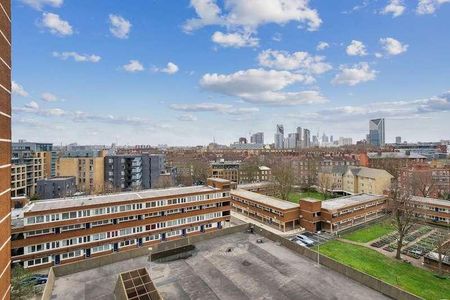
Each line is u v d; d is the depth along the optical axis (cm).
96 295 2498
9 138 1684
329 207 6850
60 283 2703
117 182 10850
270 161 16300
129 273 2475
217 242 3788
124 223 5078
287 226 6912
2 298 1570
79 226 4656
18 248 4153
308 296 2453
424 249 5447
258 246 3644
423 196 8900
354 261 4878
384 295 2453
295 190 11588
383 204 8181
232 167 13750
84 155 11675
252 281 2730
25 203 5659
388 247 5597
